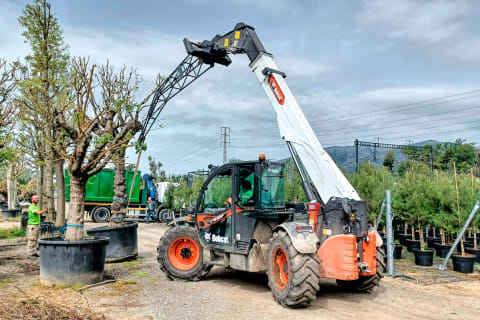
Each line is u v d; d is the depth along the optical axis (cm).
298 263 544
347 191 620
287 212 659
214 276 781
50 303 520
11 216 2359
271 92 728
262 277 774
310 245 548
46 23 1033
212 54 882
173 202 2048
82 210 680
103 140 656
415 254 923
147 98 738
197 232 736
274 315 523
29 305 499
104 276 738
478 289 682
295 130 669
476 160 3694
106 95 772
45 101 836
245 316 515
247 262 654
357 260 580
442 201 969
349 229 580
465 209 941
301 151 653
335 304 582
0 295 571
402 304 586
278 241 588
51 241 631
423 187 1022
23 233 1373
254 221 653
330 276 575
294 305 554
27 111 859
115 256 895
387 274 790
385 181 1116
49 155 1050
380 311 549
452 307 572
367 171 1159
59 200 1189
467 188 968
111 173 2175
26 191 3512
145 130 1130
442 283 724
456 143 3897
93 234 894
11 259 907
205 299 597
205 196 760
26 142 919
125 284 677
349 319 511
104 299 578
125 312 518
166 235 746
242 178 686
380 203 1048
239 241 670
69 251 630
